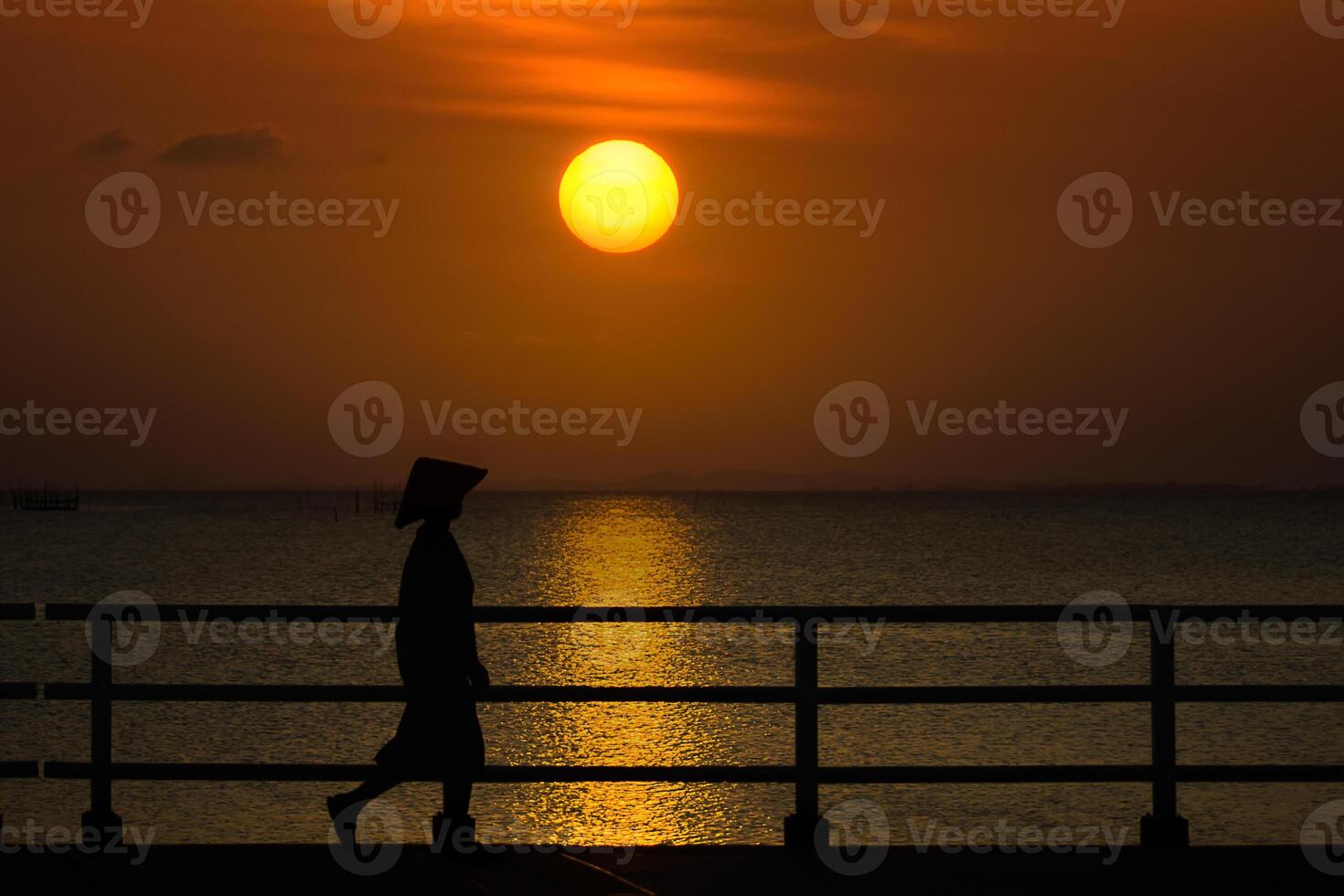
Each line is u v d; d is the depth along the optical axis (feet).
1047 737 234.38
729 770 57.98
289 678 328.29
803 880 53.62
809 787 58.08
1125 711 259.39
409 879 52.90
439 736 54.85
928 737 235.40
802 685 57.98
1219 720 249.96
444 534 55.72
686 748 225.35
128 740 233.76
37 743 236.22
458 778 55.01
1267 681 328.90
